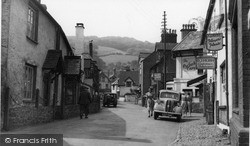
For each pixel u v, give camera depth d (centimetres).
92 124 1465
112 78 11356
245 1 642
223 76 1322
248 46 631
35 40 1481
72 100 2242
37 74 1498
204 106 2248
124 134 1162
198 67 1324
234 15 803
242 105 630
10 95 1130
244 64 630
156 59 5100
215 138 1066
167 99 2005
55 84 1820
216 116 1469
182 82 3338
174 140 1080
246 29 636
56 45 1827
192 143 972
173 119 2128
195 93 3297
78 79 2117
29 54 1376
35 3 1428
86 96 1850
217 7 1466
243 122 621
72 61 2055
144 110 3259
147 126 1502
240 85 673
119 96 8512
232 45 889
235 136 668
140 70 6197
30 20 1425
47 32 1666
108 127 1367
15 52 1195
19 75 1241
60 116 1742
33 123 1315
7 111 1048
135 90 7188
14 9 1174
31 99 1438
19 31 1238
